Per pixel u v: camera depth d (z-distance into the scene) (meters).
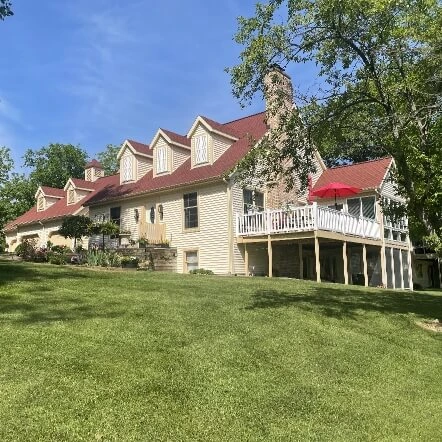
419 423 5.15
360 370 6.63
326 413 5.08
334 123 11.05
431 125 11.05
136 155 25.16
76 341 5.94
